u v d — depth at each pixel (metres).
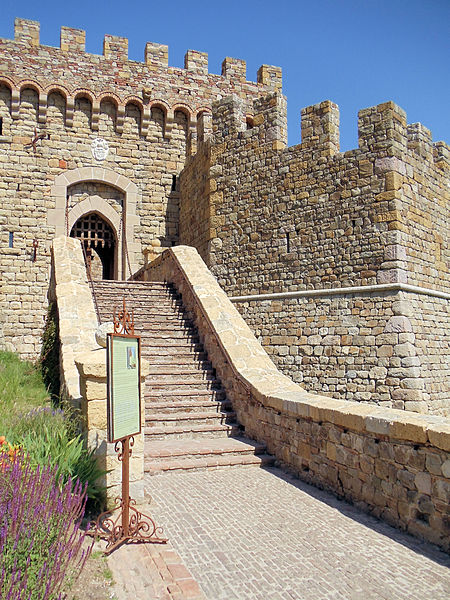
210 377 10.43
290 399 7.46
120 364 4.79
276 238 15.35
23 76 18.78
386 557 4.68
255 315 15.48
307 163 14.81
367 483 5.86
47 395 9.73
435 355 13.34
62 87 19.28
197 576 4.27
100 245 23.66
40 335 18.28
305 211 14.74
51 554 3.45
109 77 20.03
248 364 9.41
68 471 5.02
